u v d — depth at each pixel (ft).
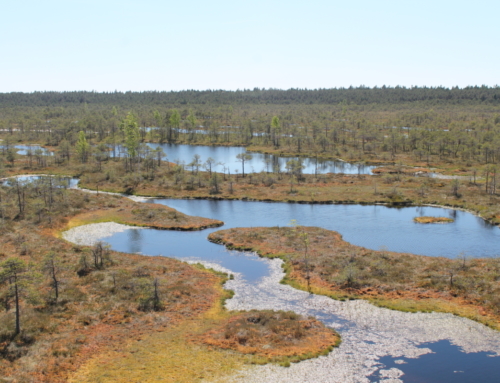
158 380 139.64
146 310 196.13
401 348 162.81
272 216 380.17
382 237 313.94
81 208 392.06
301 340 168.14
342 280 226.99
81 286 221.05
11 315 179.52
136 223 355.56
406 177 515.91
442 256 269.23
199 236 325.62
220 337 170.09
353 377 144.36
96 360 152.25
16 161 644.27
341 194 450.71
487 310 189.78
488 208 376.89
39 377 139.03
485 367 149.18
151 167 582.76
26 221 343.05
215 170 608.60
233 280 238.27
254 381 141.38
